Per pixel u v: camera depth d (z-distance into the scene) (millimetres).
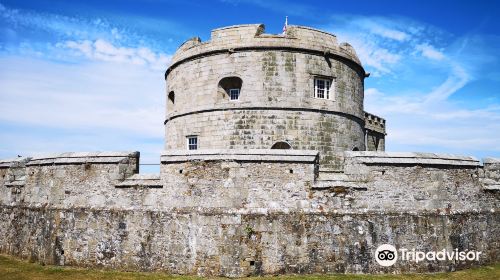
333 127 20312
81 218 16000
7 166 19656
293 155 14930
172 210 15031
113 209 15695
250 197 14680
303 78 19812
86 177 16359
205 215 14633
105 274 14602
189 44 21719
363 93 23250
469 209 16141
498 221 16922
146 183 15555
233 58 19875
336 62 20719
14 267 15734
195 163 15109
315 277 13852
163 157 15492
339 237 14539
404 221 14914
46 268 15523
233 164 14867
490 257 16328
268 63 19641
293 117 19578
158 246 14977
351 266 14414
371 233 14672
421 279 13867
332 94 20578
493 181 17141
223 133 19781
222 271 14234
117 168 15992
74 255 15852
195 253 14531
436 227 15141
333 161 20109
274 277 13938
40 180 17625
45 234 16656
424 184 15430
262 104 19453
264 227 14391
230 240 14367
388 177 15234
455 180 16000
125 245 15320
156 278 13992
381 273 14453
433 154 15898
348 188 14945
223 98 20219
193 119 20688
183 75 21453
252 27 20000
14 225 18172
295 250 14336
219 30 20375
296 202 14711
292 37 19906
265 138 19375
